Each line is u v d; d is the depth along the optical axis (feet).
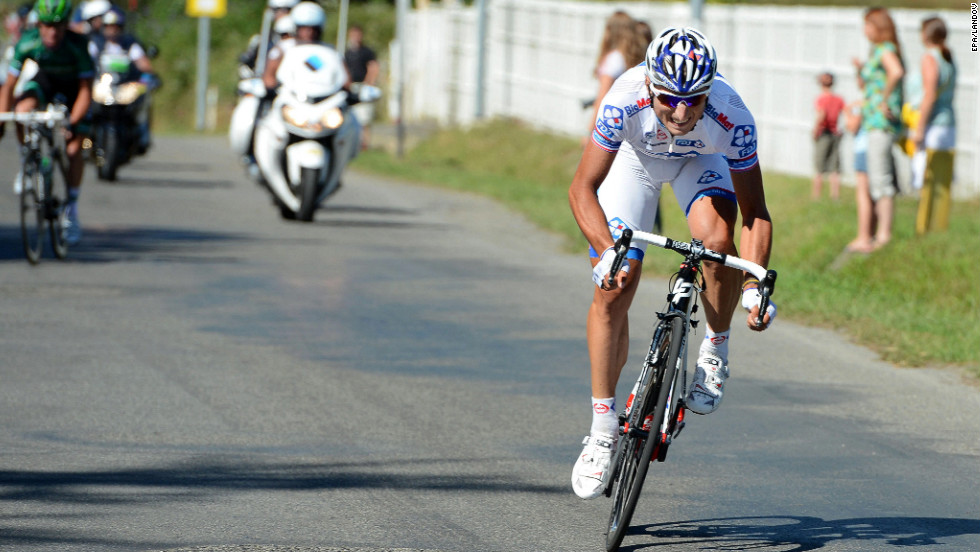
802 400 83.82
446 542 55.98
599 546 56.18
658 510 61.52
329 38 515.09
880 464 69.87
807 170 232.12
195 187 209.67
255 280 123.54
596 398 59.31
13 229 153.89
